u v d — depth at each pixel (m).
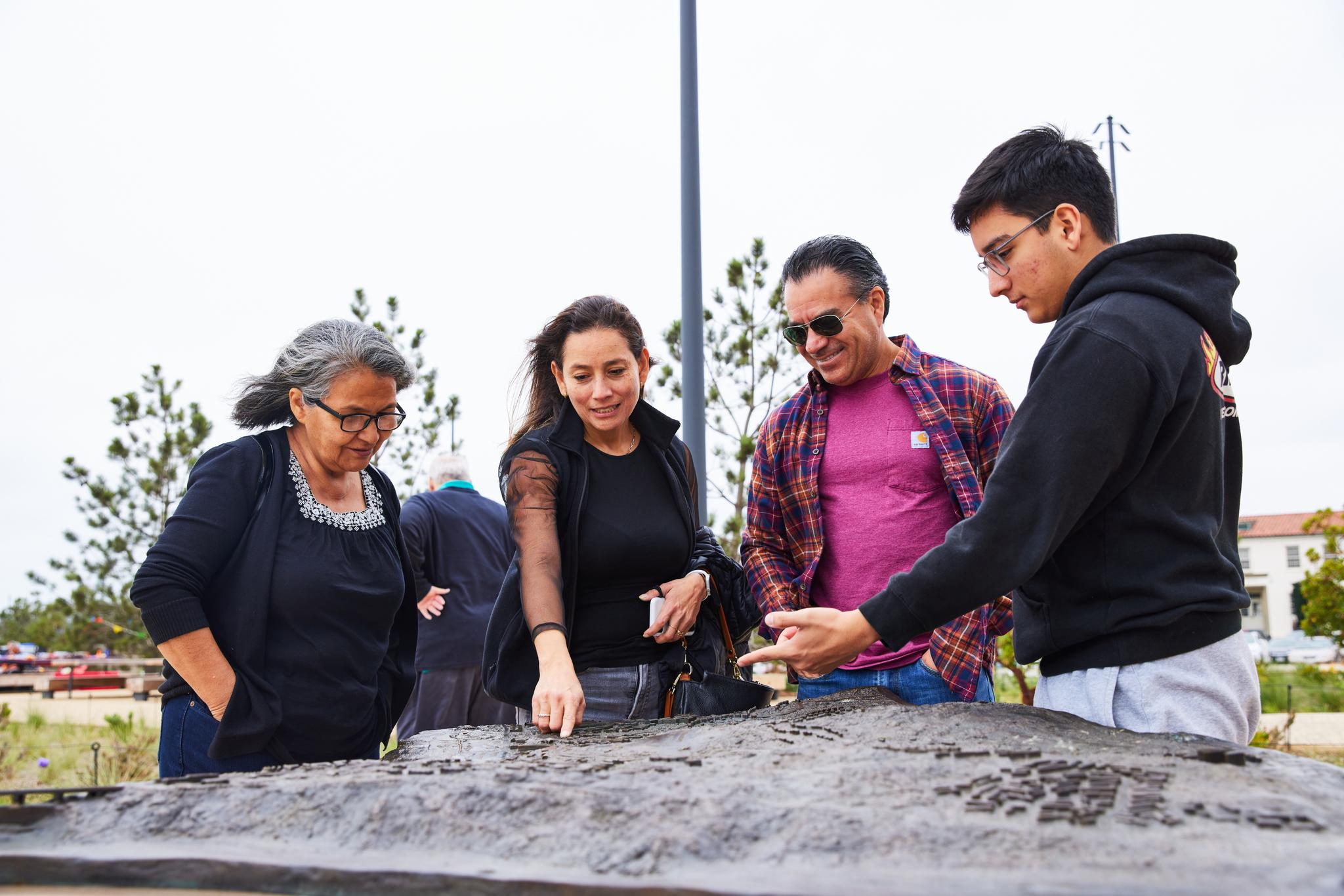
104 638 15.04
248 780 1.59
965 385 2.75
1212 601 1.81
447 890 1.19
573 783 1.43
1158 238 1.87
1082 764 1.43
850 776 1.42
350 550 2.50
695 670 2.69
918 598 1.78
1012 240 2.06
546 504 2.57
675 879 1.12
